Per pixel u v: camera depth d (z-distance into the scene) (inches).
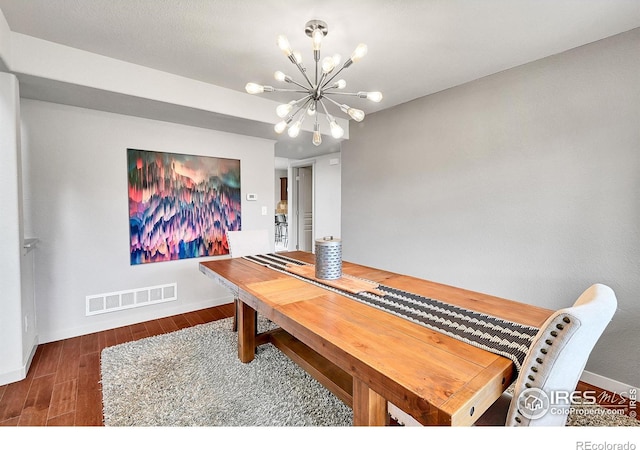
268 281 71.1
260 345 98.1
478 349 39.3
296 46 83.5
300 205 258.5
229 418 65.4
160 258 126.3
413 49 84.4
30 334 92.3
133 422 63.9
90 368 86.9
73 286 108.1
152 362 88.6
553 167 87.0
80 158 108.1
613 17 69.5
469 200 106.4
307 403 70.6
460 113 108.0
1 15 70.6
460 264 109.8
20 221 82.7
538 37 78.0
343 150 157.5
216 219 141.2
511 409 35.0
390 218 134.3
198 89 107.1
